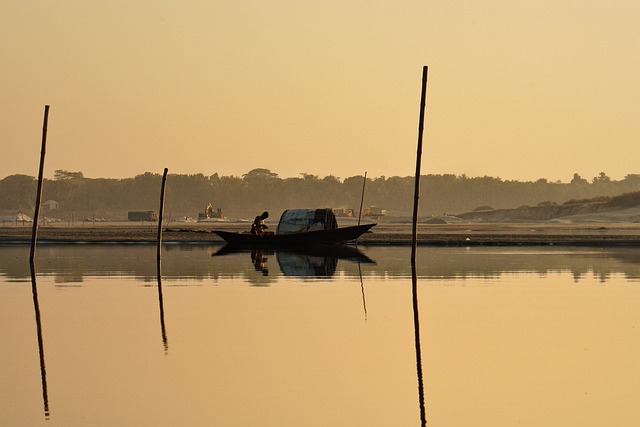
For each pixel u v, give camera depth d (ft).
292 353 103.91
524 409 79.71
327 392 85.76
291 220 338.54
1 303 147.74
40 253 286.66
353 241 366.43
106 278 192.75
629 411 78.74
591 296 158.51
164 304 146.61
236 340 112.27
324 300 152.35
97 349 106.11
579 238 405.59
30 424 74.95
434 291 166.61
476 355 102.78
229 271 211.00
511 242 363.35
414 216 232.73
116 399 82.84
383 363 98.37
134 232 489.26
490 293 163.43
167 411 78.95
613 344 109.19
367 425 75.20
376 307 142.82
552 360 99.66
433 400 82.79
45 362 98.53
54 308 141.38
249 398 83.35
